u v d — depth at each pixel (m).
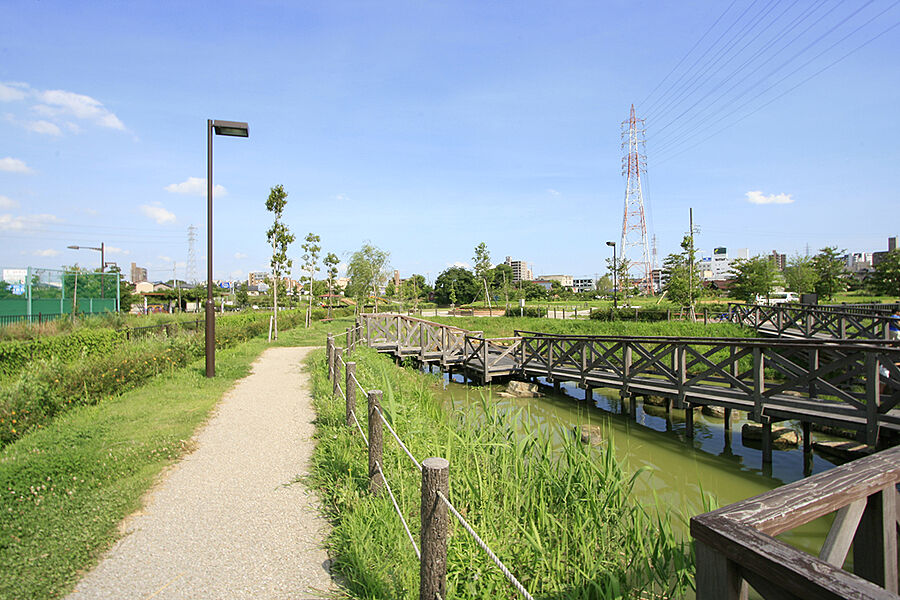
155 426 6.30
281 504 4.20
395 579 2.93
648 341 9.85
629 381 10.30
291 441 5.97
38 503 3.96
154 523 3.84
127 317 20.64
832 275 37.66
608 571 3.23
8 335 12.49
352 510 3.87
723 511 1.41
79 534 3.55
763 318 22.03
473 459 4.89
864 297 41.00
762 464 7.59
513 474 4.53
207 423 6.75
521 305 38.53
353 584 2.98
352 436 5.33
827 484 1.64
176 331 13.96
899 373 6.08
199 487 4.56
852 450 7.33
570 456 4.54
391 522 3.50
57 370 7.45
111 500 4.12
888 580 1.81
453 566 3.08
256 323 20.89
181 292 57.69
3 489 4.05
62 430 5.91
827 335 16.28
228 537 3.62
